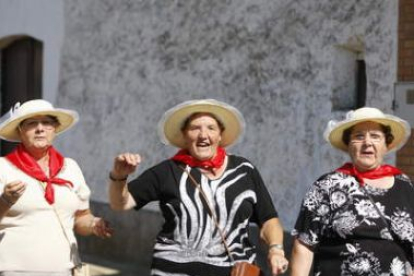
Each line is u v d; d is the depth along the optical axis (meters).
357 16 18.66
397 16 17.86
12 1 29.39
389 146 11.95
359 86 19.81
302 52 19.78
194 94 22.66
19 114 12.27
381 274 10.77
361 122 11.26
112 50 25.44
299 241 11.27
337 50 19.30
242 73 21.23
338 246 10.98
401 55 17.80
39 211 12.13
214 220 11.50
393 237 10.88
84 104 26.58
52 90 27.86
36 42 28.94
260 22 20.75
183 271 11.44
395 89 17.89
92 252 25.75
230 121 12.20
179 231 11.55
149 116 24.11
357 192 10.99
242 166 12.04
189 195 11.58
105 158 25.67
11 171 12.23
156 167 11.91
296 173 19.91
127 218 24.58
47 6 27.98
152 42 24.02
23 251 12.00
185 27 22.92
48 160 12.62
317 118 19.41
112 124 25.44
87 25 26.41
